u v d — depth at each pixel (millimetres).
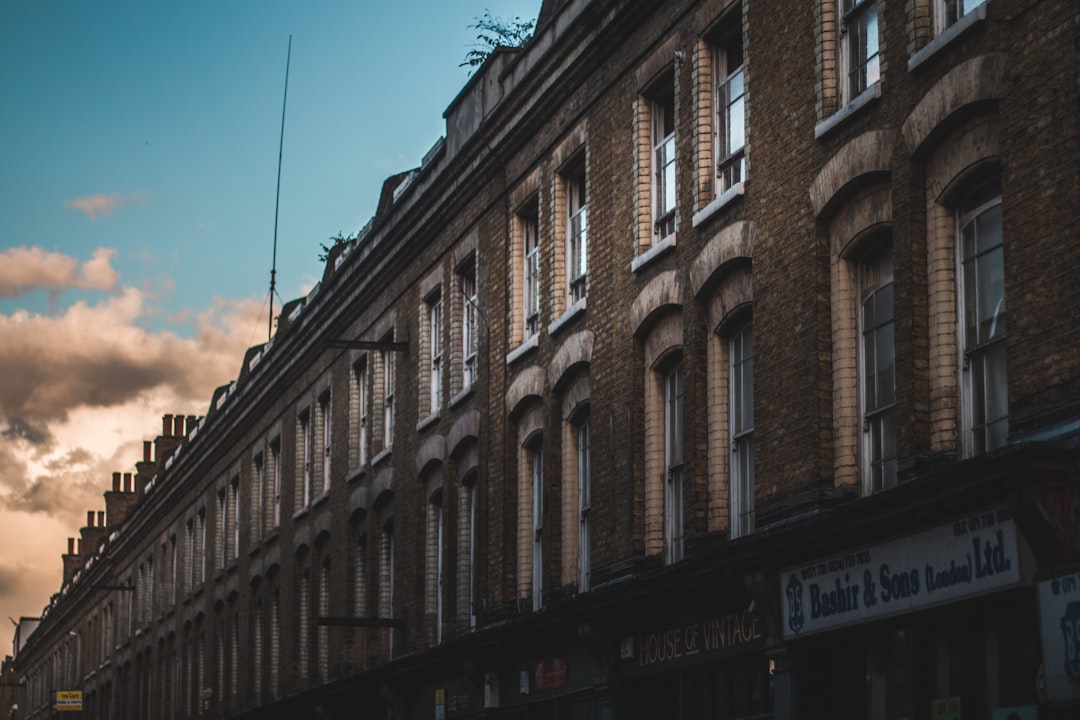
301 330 34531
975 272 13148
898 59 13961
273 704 34344
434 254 26969
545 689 21000
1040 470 11023
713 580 15891
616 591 17719
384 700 27969
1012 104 12211
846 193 14742
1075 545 11016
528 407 22578
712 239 17094
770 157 16094
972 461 11531
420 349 27375
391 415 29547
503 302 23625
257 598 37969
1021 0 12211
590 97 20703
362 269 30500
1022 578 11523
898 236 13719
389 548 29078
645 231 19000
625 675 18609
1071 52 11602
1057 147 11680
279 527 36062
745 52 16750
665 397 18688
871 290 14719
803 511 14992
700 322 17453
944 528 12445
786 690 14820
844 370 14781
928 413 13414
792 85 15781
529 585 22328
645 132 19219
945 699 12930
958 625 12781
